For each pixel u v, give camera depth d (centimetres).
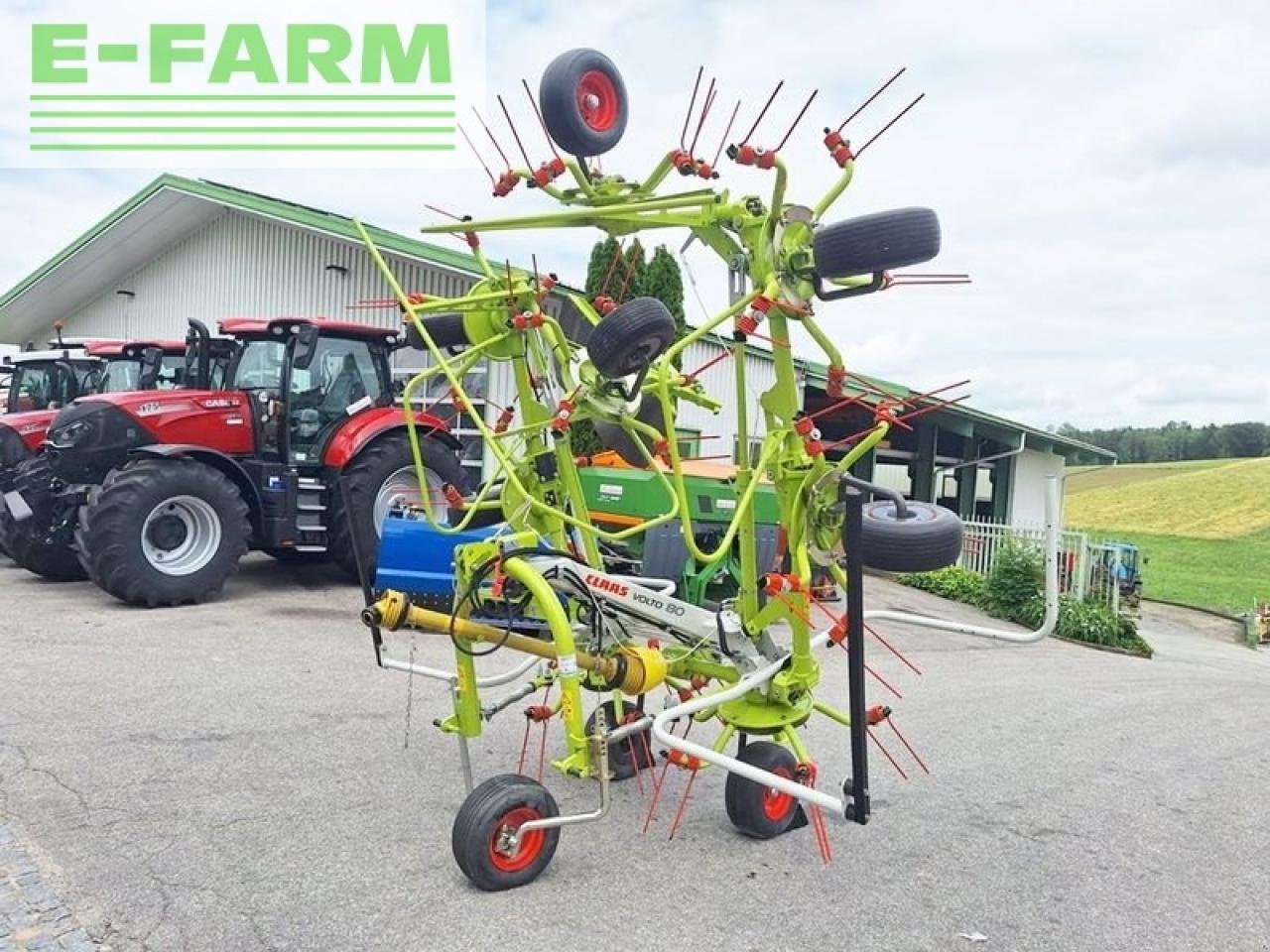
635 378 440
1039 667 920
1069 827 474
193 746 500
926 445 1916
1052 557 383
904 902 378
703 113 398
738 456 432
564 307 490
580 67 395
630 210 409
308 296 1502
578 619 450
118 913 335
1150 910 387
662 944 334
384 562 439
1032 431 1903
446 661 698
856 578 334
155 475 816
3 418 1052
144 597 815
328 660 680
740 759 423
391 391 996
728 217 403
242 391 941
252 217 1605
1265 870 436
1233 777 577
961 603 1371
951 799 502
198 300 1742
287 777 465
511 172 423
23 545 952
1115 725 688
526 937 333
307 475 948
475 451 1232
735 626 435
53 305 2186
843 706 683
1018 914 375
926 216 360
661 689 662
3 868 362
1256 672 1150
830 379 411
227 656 676
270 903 347
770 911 363
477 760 502
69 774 455
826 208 393
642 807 457
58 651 671
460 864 360
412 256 1226
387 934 330
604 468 870
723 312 396
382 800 443
